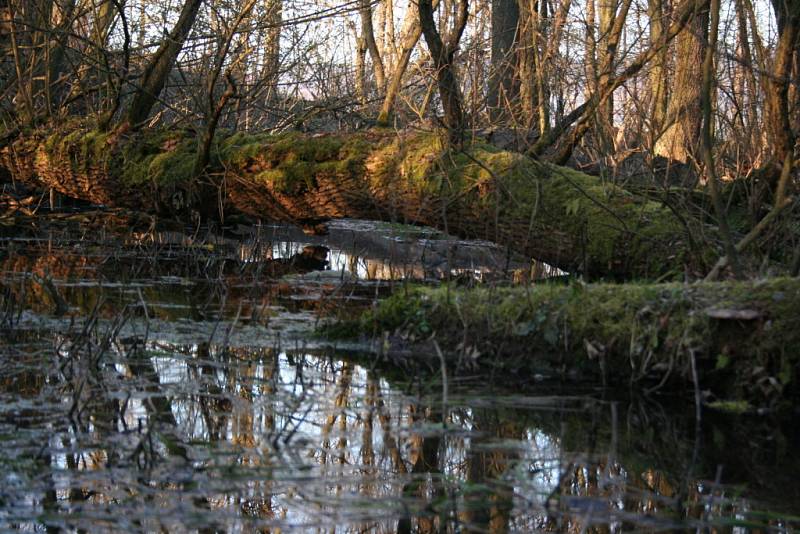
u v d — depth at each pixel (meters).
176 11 10.48
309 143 7.97
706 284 4.41
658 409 4.02
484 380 4.47
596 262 6.25
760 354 4.05
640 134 6.76
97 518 2.63
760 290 4.20
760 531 2.67
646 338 4.31
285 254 9.60
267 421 3.69
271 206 8.34
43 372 4.34
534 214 6.12
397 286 7.33
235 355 4.93
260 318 5.96
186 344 5.16
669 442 3.56
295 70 11.92
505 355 4.66
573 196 6.45
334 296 6.89
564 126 7.70
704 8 6.43
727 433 3.69
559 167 6.91
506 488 3.01
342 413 3.84
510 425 3.76
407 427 3.64
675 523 2.71
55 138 9.55
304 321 5.88
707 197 6.70
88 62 10.03
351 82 12.87
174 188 8.72
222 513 2.70
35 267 8.05
